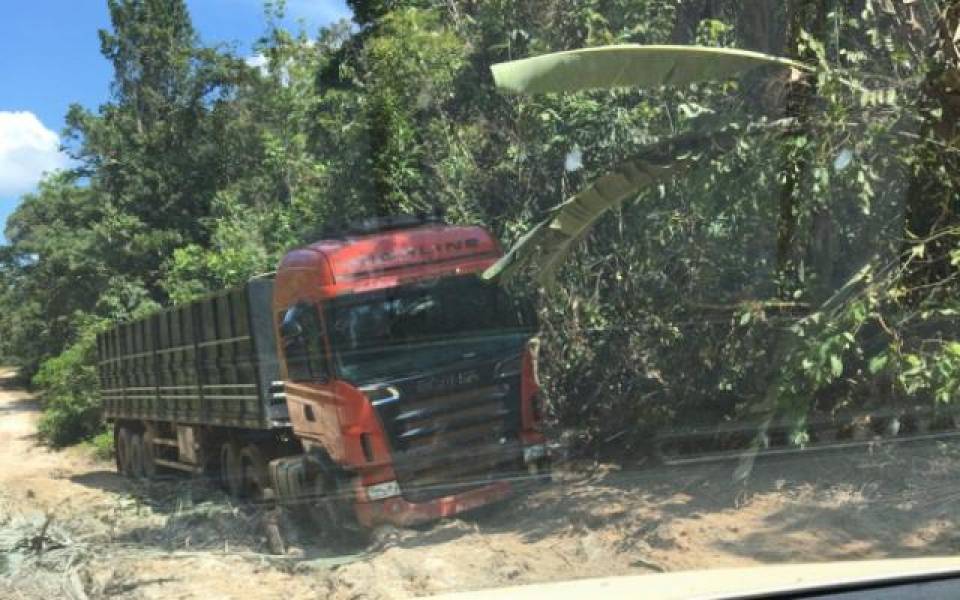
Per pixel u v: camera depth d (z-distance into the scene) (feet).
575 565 18.69
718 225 26.30
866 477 23.84
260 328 25.17
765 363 26.84
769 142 23.79
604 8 29.37
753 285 27.27
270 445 25.16
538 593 13.43
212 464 27.78
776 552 18.80
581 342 28.09
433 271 23.89
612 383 28.71
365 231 24.66
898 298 23.84
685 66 21.01
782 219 24.94
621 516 22.53
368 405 22.17
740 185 24.48
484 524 22.85
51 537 18.85
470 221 28.91
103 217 28.84
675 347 28.68
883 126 23.24
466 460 23.15
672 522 21.72
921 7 24.66
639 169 23.12
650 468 27.20
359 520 21.88
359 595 17.07
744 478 24.81
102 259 28.76
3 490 22.84
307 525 22.71
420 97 30.66
